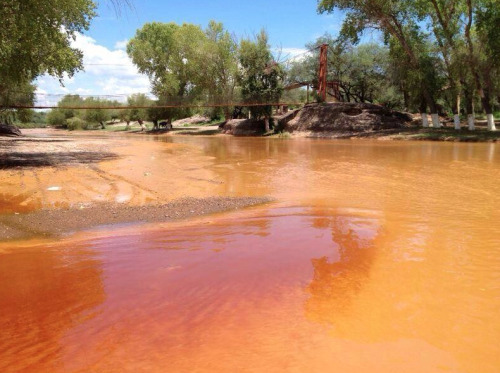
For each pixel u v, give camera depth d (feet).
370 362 7.82
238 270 13.25
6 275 13.41
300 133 133.08
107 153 70.38
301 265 13.60
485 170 40.88
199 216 23.88
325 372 7.51
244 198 28.91
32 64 61.57
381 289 11.30
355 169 44.06
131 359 8.06
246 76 150.30
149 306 10.59
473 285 11.44
